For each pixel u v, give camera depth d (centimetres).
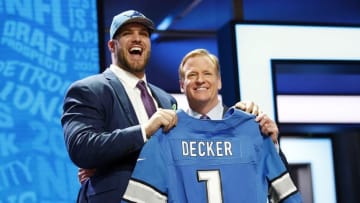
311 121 2153
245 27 1641
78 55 1450
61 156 1391
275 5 1934
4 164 1352
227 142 896
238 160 891
